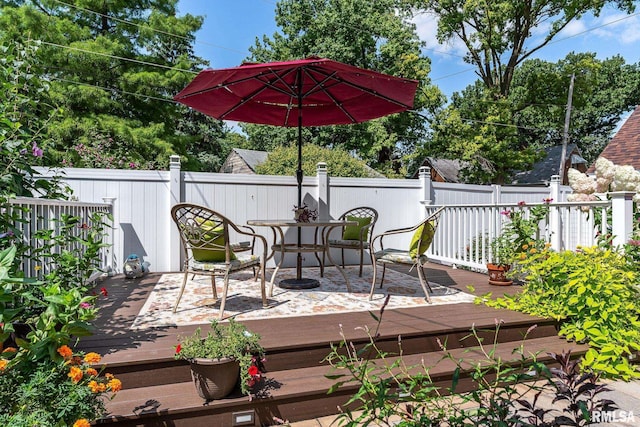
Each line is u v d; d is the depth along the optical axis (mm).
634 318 2861
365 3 17266
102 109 11312
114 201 4727
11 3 10891
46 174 4438
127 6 12102
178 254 4953
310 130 18406
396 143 19609
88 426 1469
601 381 2566
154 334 2533
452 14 14023
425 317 2988
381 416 1600
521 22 14305
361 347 2492
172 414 1890
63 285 2518
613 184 5094
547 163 18984
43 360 1733
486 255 5121
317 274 4949
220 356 1929
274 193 5344
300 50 17938
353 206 5711
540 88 14656
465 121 14352
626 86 24500
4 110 2551
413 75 15609
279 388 2100
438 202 6168
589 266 3008
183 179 4961
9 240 2195
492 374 2449
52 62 10523
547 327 3018
